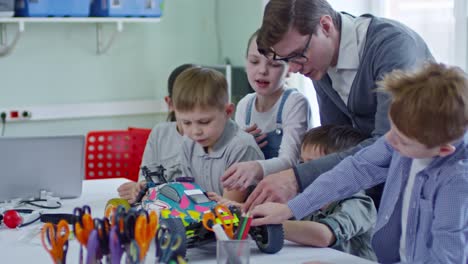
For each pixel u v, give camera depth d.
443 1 2.54
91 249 1.14
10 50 3.57
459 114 1.25
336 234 1.59
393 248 1.53
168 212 1.47
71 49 3.73
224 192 1.94
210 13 4.04
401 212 1.50
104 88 3.84
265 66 2.16
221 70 3.63
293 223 1.57
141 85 3.94
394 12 2.80
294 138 2.13
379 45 1.80
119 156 2.93
